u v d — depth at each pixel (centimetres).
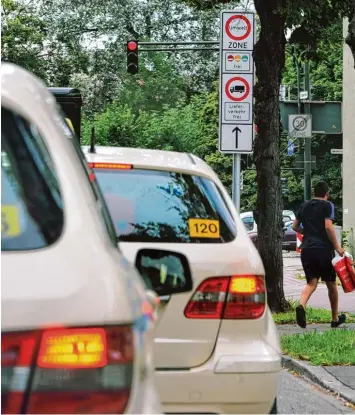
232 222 1100
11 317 462
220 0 3039
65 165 535
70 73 11381
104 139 9650
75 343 471
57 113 593
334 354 1992
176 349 1004
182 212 1081
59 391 466
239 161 2764
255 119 2961
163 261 1024
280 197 2944
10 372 461
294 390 1733
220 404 1001
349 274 2486
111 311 483
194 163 1162
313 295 3662
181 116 10006
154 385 540
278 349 1062
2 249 489
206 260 1034
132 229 1058
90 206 529
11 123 530
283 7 2806
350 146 5669
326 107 4888
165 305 1009
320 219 2478
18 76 578
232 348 1019
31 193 511
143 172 1113
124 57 12000
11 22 9919
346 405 1584
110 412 476
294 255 7462
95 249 506
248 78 2780
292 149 8512
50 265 485
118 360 482
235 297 1034
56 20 11844
